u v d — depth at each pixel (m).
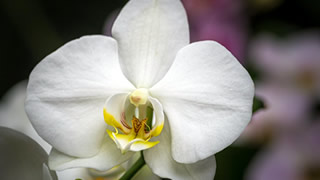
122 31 0.36
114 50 0.36
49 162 0.36
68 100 0.36
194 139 0.36
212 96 0.36
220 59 0.36
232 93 0.36
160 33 0.36
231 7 0.55
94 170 0.41
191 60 0.36
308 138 0.55
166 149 0.38
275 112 0.55
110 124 0.37
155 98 0.37
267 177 0.54
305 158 0.55
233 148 0.55
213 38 0.55
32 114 0.36
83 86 0.36
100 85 0.37
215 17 0.55
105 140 0.37
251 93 0.35
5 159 0.38
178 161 0.37
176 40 0.36
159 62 0.37
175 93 0.37
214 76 0.36
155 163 0.37
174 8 0.36
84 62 0.36
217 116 0.36
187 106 0.37
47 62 0.36
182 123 0.37
